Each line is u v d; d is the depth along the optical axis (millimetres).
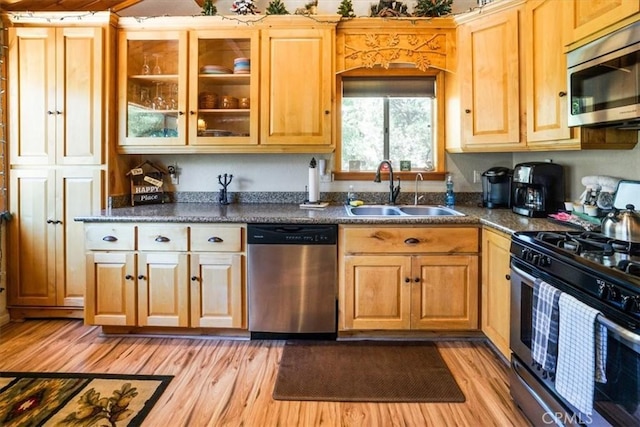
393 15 2842
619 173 2172
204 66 2914
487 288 2371
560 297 1403
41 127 2826
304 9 3061
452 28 2834
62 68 2809
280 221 2471
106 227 2521
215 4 3230
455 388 2018
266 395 1959
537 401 1638
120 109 2906
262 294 2514
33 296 2854
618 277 1177
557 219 2252
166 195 3258
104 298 2545
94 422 1742
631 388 1131
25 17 2775
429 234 2467
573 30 2025
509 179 2939
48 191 2834
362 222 2451
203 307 2529
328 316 2516
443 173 3184
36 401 1895
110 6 3121
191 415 1798
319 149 2895
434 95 3176
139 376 2127
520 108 2514
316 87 2842
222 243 2498
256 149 2906
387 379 2107
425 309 2490
